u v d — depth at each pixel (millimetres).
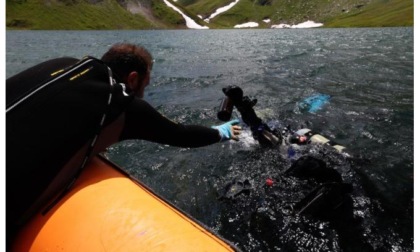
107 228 1522
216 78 12719
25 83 1747
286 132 5660
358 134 6203
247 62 17797
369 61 16688
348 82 11172
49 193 1699
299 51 24266
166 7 145750
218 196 4102
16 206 1565
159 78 12953
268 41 41094
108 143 1934
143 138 2129
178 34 77500
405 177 4461
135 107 1964
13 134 1579
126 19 126188
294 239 3307
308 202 3611
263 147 5098
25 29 101250
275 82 11555
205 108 8250
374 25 110750
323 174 4035
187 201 4066
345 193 3609
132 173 4812
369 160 4980
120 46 2213
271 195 3969
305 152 4883
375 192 4094
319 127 6645
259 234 3398
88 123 1755
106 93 1859
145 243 1447
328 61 17281
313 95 9266
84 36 64125
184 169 4863
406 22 105250
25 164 1563
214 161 5031
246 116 4840
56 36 63438
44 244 1524
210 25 154375
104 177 1897
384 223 3502
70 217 1595
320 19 143750
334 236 3324
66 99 1730
